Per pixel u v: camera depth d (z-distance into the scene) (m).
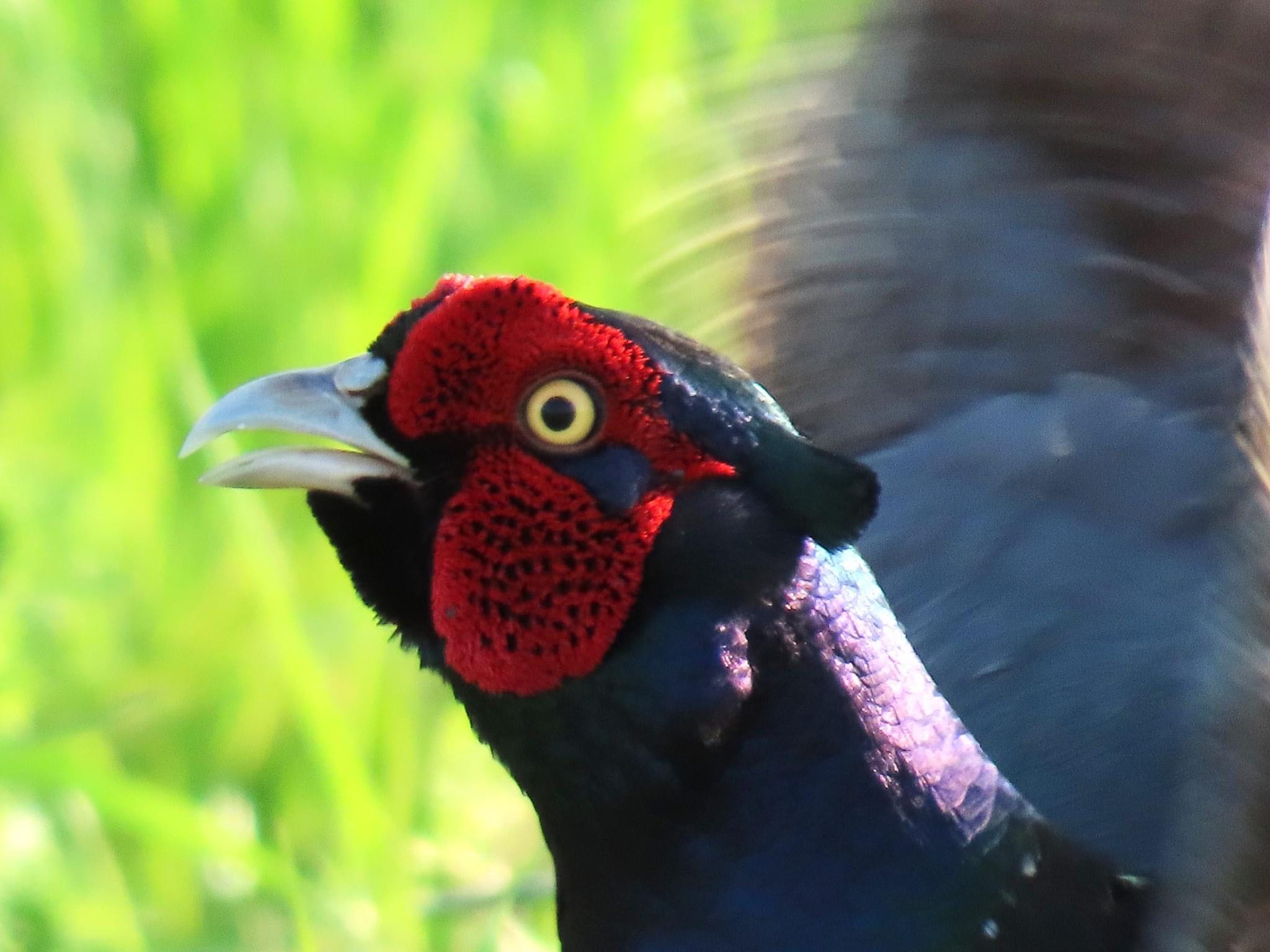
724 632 2.96
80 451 3.21
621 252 3.23
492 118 3.37
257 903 3.15
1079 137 3.17
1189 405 3.12
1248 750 3.01
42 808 3.15
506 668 2.96
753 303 3.19
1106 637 3.07
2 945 3.13
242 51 3.36
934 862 2.96
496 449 2.96
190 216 3.25
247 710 3.18
